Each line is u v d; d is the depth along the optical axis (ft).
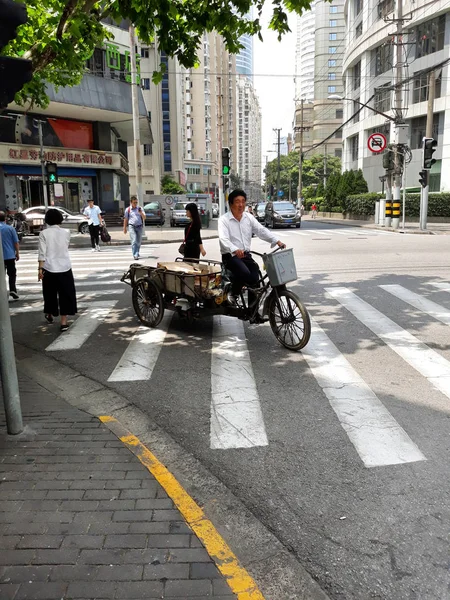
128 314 27.71
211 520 9.70
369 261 44.04
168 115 252.21
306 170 288.71
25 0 23.90
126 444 12.37
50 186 80.59
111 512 9.50
